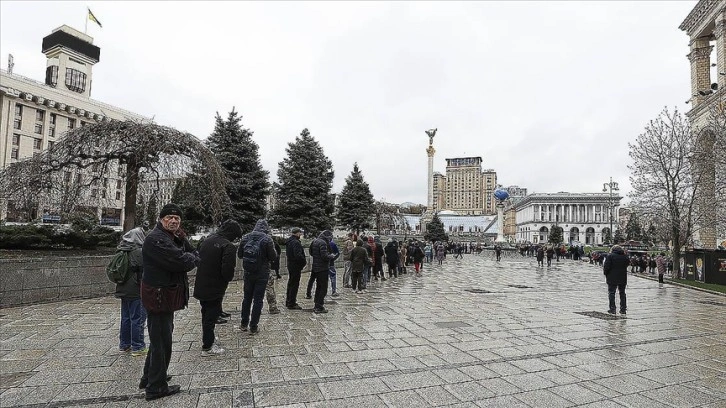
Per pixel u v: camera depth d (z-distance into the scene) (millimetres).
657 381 5508
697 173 23641
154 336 4543
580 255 50656
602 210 122312
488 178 175750
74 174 14961
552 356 6559
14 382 4938
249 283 7645
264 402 4484
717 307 12695
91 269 11016
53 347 6375
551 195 126250
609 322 9594
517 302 12453
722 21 33281
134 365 5586
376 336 7559
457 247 47062
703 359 6605
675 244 25016
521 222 146375
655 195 25812
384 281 18359
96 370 5379
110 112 70500
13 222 15461
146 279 4543
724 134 21562
